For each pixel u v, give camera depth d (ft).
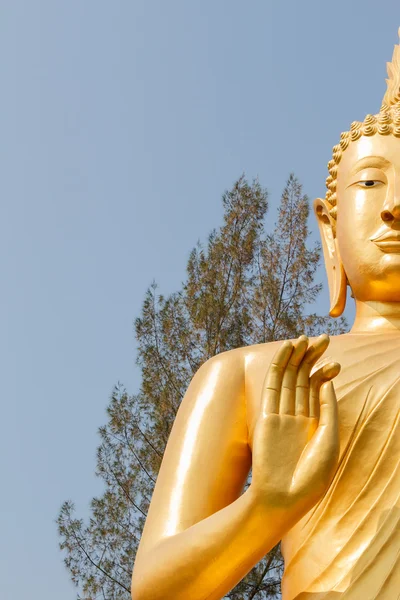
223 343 53.88
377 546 17.17
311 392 16.75
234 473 19.27
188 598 16.78
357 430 18.61
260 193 57.26
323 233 22.94
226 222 56.90
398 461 18.24
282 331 54.13
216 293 54.90
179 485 18.63
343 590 16.92
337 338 20.53
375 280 20.85
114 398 52.75
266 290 55.16
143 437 51.96
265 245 56.49
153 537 17.89
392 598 16.51
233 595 47.55
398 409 18.67
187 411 19.83
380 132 21.40
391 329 21.09
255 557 16.57
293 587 17.84
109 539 49.85
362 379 19.15
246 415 19.81
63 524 49.90
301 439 16.26
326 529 18.03
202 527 16.67
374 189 21.04
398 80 23.27
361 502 18.07
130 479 51.01
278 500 15.81
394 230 20.62
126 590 49.08
